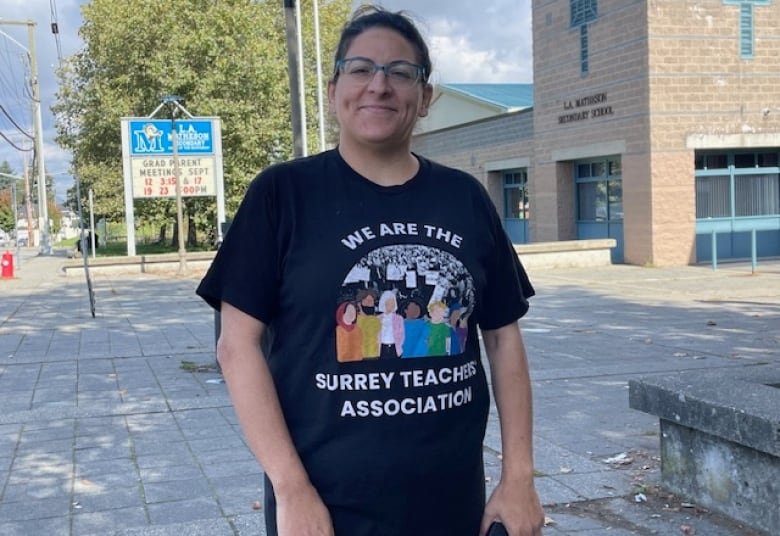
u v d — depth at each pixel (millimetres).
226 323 2074
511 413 2268
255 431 1997
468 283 2102
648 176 20969
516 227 29547
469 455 2096
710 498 4516
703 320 12008
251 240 2062
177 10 30875
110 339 11398
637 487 4938
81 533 4398
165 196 25047
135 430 6469
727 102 21156
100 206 31797
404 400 2008
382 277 2023
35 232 64875
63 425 6660
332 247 2029
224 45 30984
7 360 9820
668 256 21141
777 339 10203
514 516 2152
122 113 30984
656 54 20625
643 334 10898
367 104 2107
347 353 2002
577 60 23344
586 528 4371
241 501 4844
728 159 22047
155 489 5078
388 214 2088
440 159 33719
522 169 28922
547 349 9891
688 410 4508
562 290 16656
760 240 22469
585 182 24422
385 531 1995
